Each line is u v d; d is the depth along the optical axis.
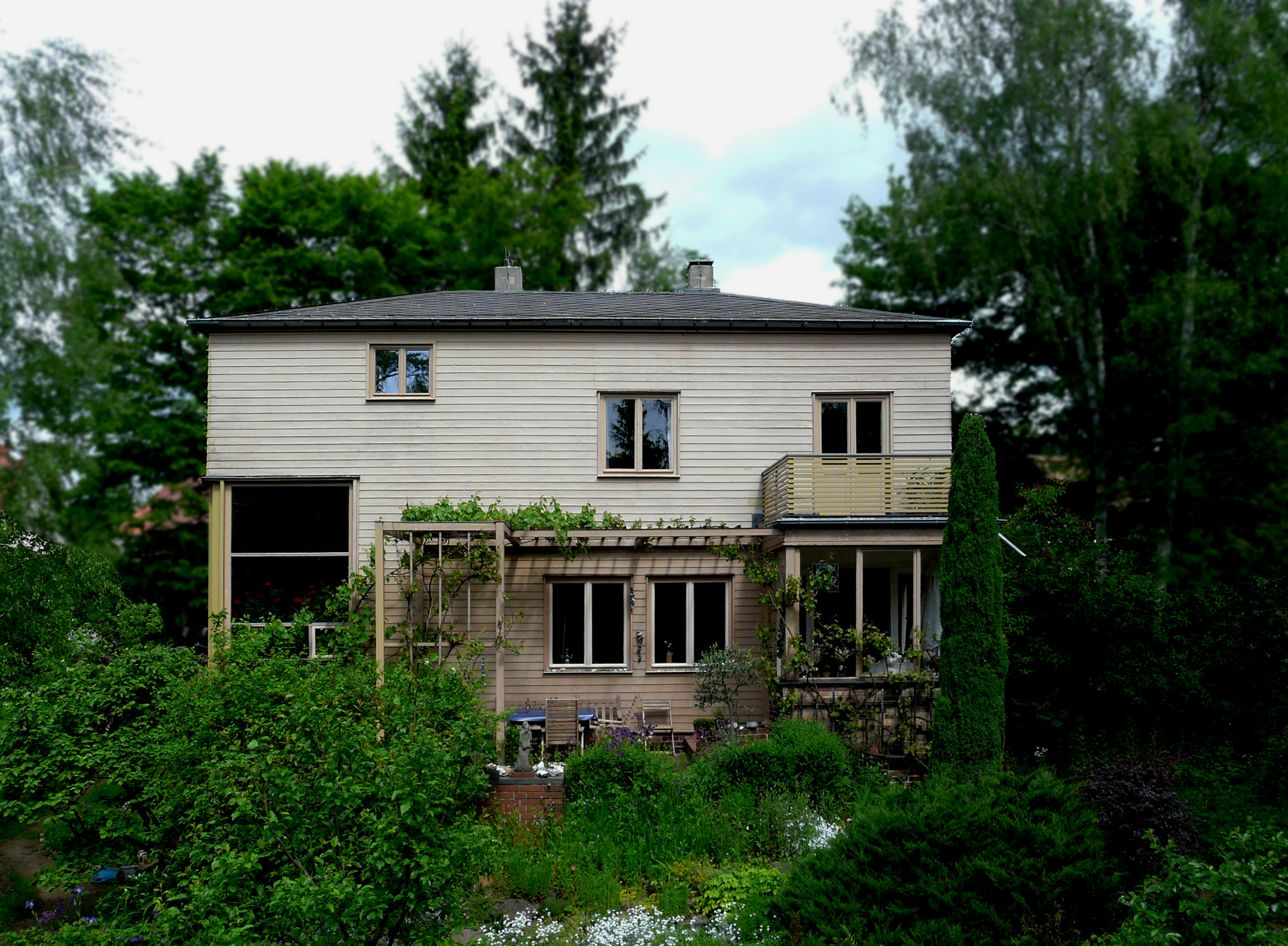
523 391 18.42
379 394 18.30
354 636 16.88
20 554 15.43
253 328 18.16
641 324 18.38
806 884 9.70
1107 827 11.15
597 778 12.98
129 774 10.20
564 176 36.78
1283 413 26.62
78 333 20.19
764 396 18.64
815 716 15.77
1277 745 14.84
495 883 11.26
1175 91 26.81
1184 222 26.17
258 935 7.96
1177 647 16.70
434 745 8.25
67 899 11.66
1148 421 27.88
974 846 9.41
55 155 21.30
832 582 17.00
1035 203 25.78
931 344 18.81
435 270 31.89
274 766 8.44
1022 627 16.50
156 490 28.11
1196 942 7.91
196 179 30.27
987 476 14.64
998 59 27.31
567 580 18.20
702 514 18.41
